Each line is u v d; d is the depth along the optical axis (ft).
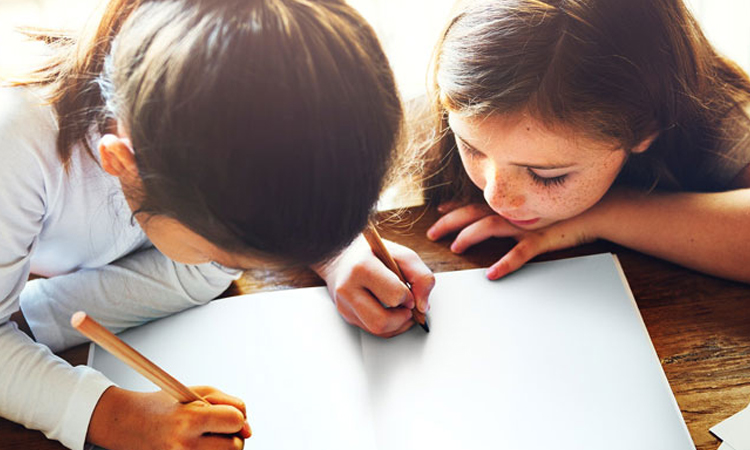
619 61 2.06
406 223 2.52
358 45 1.54
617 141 2.20
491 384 2.07
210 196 1.49
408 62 2.91
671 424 1.95
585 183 2.29
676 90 2.26
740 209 2.28
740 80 2.47
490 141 2.22
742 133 2.40
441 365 2.12
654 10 2.10
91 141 2.04
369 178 1.54
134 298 2.26
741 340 2.13
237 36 1.45
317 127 1.44
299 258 1.60
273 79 1.44
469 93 2.14
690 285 2.27
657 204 2.36
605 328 2.16
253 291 2.36
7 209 1.96
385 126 1.56
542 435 1.97
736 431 1.93
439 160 2.55
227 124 1.43
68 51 2.05
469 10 2.12
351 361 2.15
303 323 2.24
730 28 2.78
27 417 2.02
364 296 2.19
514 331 2.18
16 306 2.14
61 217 2.19
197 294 2.28
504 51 2.06
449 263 2.39
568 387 2.05
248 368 2.15
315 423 2.03
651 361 2.08
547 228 2.39
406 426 2.01
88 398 1.99
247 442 2.00
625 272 2.32
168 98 1.46
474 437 1.98
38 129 2.00
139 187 1.68
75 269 2.42
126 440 1.97
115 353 1.67
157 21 1.55
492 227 2.42
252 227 1.50
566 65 2.04
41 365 2.05
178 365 2.17
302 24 1.49
